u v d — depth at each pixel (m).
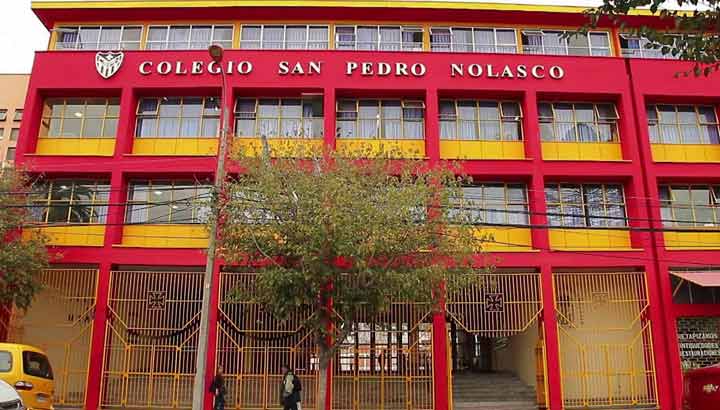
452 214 17.34
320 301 15.94
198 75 22.81
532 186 22.33
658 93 23.30
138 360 20.83
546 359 20.64
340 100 23.36
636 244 22.11
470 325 20.80
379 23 24.69
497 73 23.09
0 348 13.50
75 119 23.36
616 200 23.08
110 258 21.23
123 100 22.69
